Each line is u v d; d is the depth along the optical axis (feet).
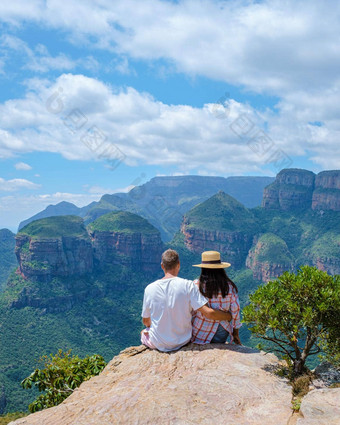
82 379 34.42
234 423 11.67
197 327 18.25
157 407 12.39
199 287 17.85
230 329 18.62
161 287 17.57
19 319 512.22
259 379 14.97
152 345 18.15
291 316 18.30
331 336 18.69
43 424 12.18
